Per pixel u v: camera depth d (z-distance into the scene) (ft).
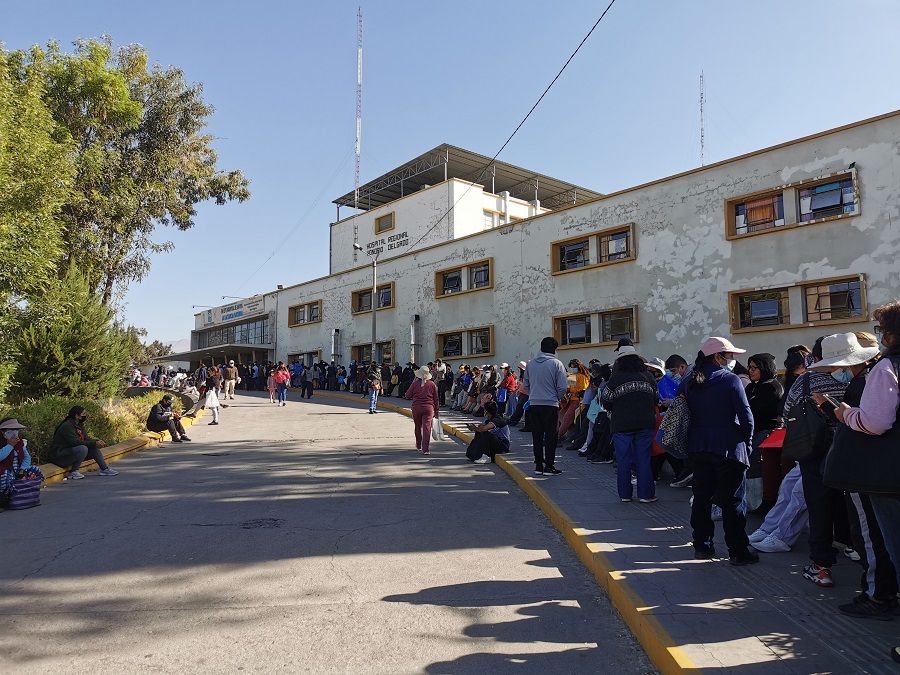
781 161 55.98
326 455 38.63
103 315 54.90
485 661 11.97
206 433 51.65
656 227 65.05
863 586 13.51
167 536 20.66
